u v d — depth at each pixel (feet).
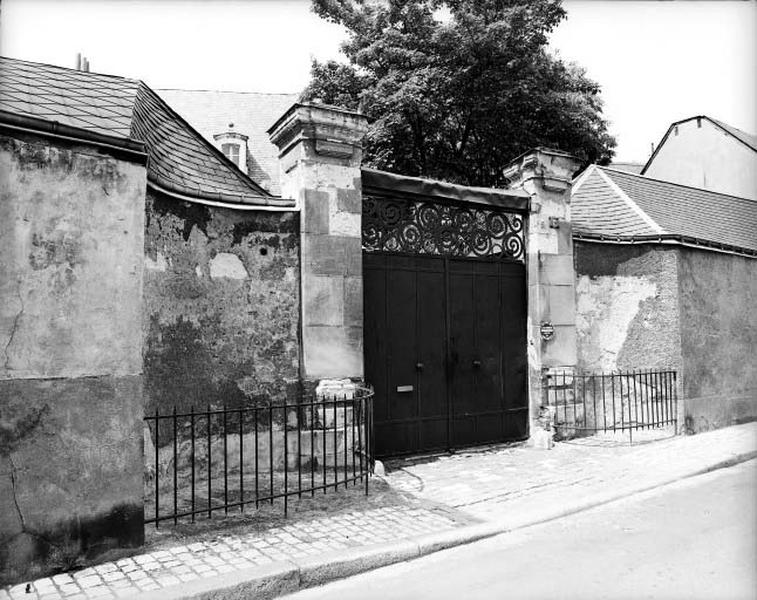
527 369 28.12
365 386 23.40
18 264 12.89
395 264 24.99
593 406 29.50
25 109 17.01
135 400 14.44
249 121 71.36
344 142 22.91
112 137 14.30
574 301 28.94
